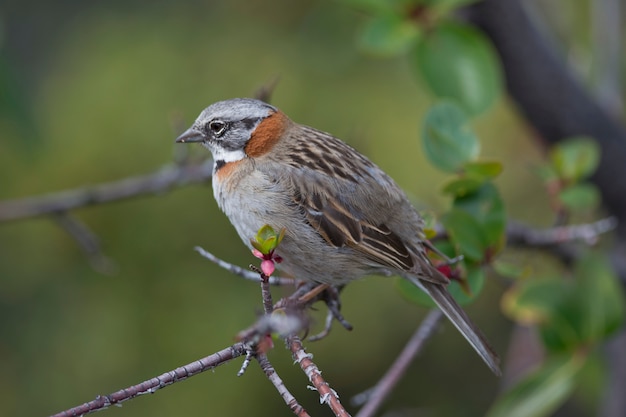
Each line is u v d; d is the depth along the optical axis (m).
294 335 5.73
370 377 13.04
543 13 10.91
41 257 12.77
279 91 12.80
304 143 7.86
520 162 12.66
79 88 12.98
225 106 7.98
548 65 9.37
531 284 8.16
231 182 7.80
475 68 8.18
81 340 12.66
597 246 9.67
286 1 13.50
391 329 12.89
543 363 8.48
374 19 8.29
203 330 12.55
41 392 12.62
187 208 12.58
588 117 9.59
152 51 13.10
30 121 10.34
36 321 12.72
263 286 5.38
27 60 13.95
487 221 7.07
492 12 9.06
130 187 9.74
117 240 12.62
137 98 12.81
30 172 12.56
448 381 13.70
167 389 12.62
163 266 12.66
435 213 7.88
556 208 8.20
